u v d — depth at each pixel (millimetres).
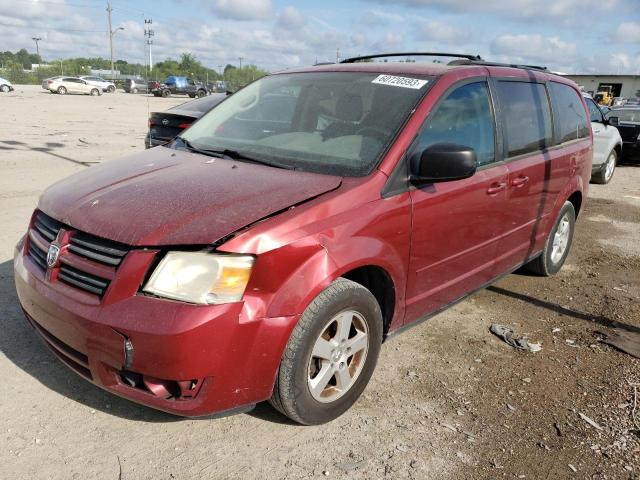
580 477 2727
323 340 2803
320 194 2830
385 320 3307
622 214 8641
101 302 2480
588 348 4074
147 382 2465
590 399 3396
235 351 2463
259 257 2477
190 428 2885
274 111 3844
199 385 2471
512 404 3299
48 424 2826
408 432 2975
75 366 2703
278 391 2715
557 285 5332
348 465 2695
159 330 2344
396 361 3709
